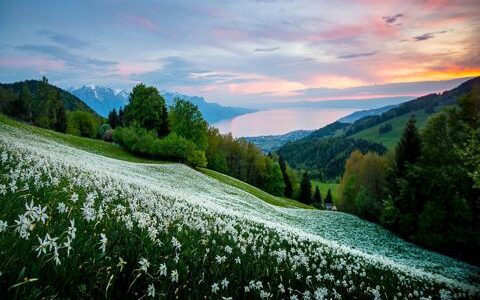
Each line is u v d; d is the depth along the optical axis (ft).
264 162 428.97
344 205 293.02
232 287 22.18
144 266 15.93
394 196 174.91
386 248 122.31
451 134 149.28
